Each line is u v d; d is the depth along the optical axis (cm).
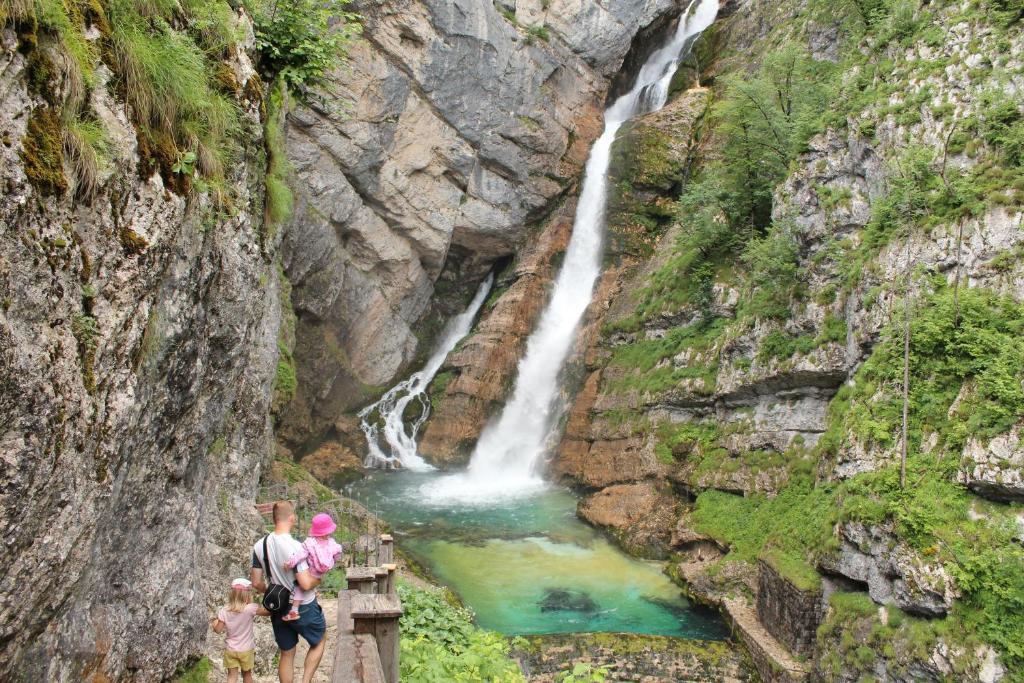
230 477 1052
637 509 2117
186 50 622
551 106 3406
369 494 2544
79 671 499
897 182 1525
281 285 2394
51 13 429
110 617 557
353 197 2830
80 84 450
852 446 1423
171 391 621
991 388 1161
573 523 2228
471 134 3133
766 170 2375
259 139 870
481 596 1709
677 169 3178
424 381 3338
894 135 1662
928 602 1121
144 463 599
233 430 1097
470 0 2959
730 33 3453
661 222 3195
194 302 638
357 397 3048
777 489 1783
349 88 2673
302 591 588
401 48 2822
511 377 3091
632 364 2562
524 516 2292
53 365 409
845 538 1337
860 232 1723
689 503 2052
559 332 3244
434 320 3528
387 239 3022
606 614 1644
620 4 3597
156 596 637
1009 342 1184
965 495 1159
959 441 1196
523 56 3241
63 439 421
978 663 1024
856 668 1213
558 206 3516
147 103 550
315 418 2888
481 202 3272
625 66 3941
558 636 1466
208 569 876
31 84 404
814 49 2814
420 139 2988
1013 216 1273
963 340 1263
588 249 3353
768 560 1525
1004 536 1073
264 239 966
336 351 2956
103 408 475
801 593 1375
